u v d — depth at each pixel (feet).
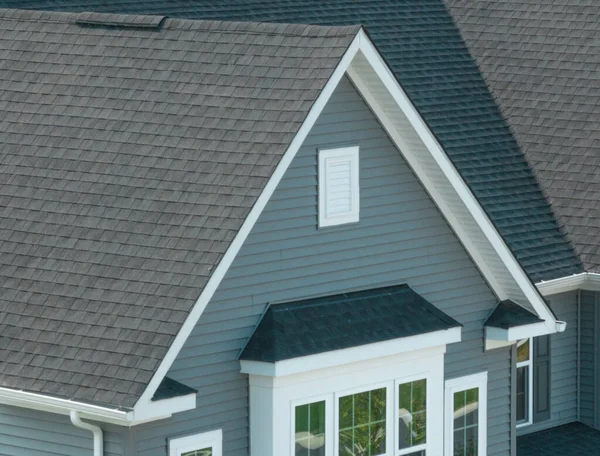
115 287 111.75
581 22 175.22
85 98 127.95
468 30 179.32
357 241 125.39
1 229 121.19
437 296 132.46
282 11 161.99
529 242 154.71
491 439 139.74
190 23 128.67
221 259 108.99
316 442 119.75
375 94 123.65
